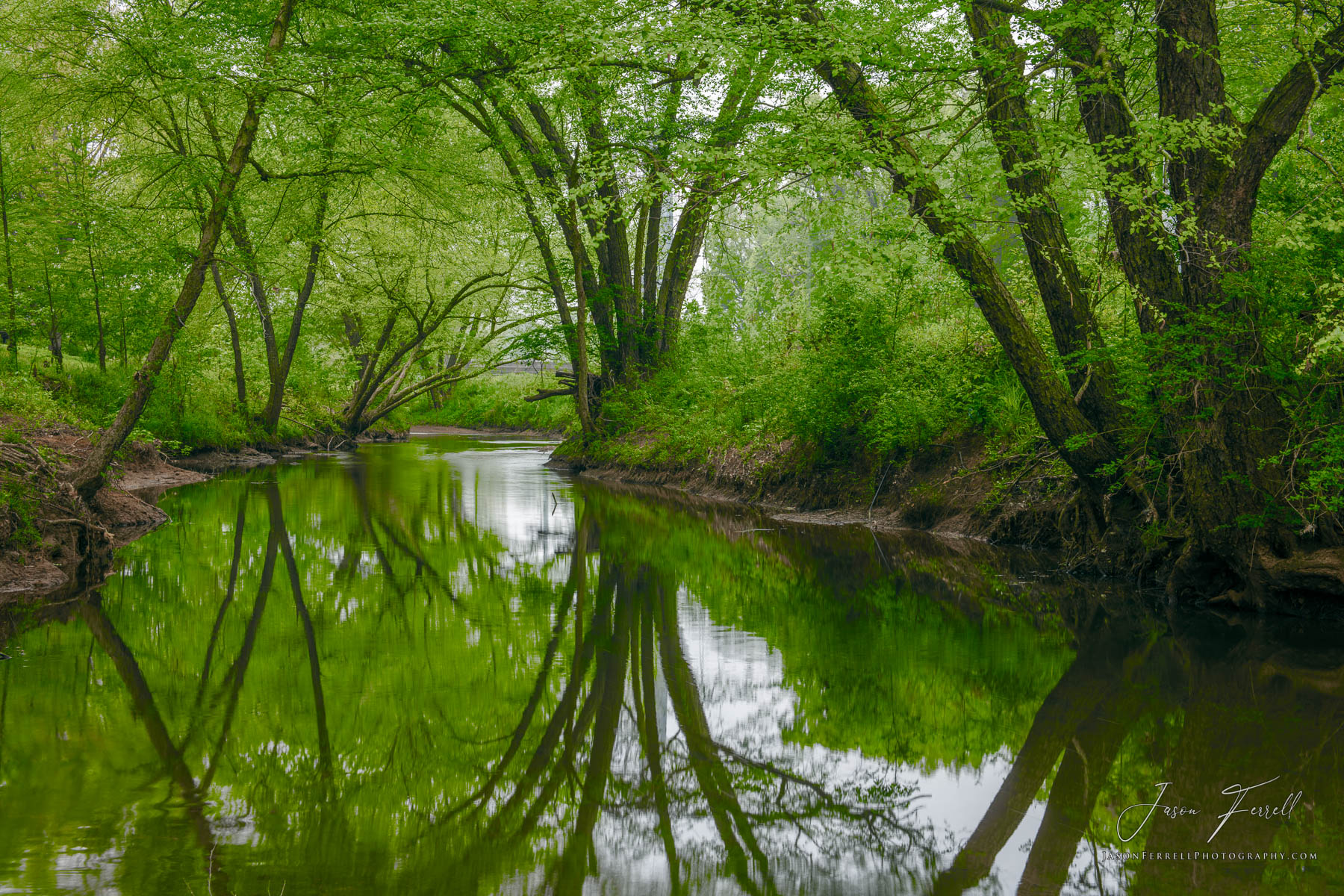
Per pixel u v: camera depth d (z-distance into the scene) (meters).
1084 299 7.50
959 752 4.19
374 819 3.48
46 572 7.87
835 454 12.56
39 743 4.22
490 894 2.91
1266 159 6.05
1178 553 7.02
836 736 4.40
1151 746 4.12
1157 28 6.35
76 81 12.50
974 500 10.02
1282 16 6.70
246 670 5.43
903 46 6.77
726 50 6.48
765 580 8.05
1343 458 5.70
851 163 6.76
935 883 3.03
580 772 3.99
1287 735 4.23
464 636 6.22
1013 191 6.95
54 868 3.02
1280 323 6.19
